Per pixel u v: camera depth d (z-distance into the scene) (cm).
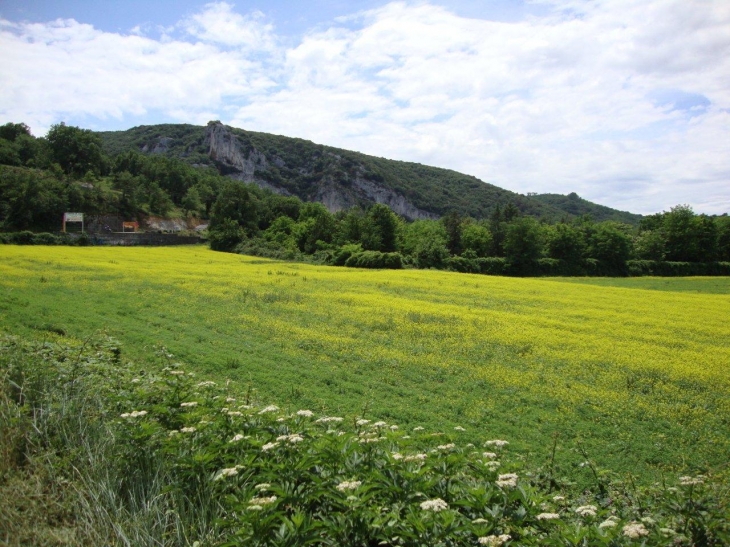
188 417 576
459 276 4334
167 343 1577
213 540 426
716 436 1133
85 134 12081
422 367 1526
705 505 447
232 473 456
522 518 409
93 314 1912
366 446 502
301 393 1240
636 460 996
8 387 658
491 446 573
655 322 2417
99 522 461
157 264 4241
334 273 4272
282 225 8994
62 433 590
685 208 8212
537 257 7481
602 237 7669
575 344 1878
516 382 1421
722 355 1828
